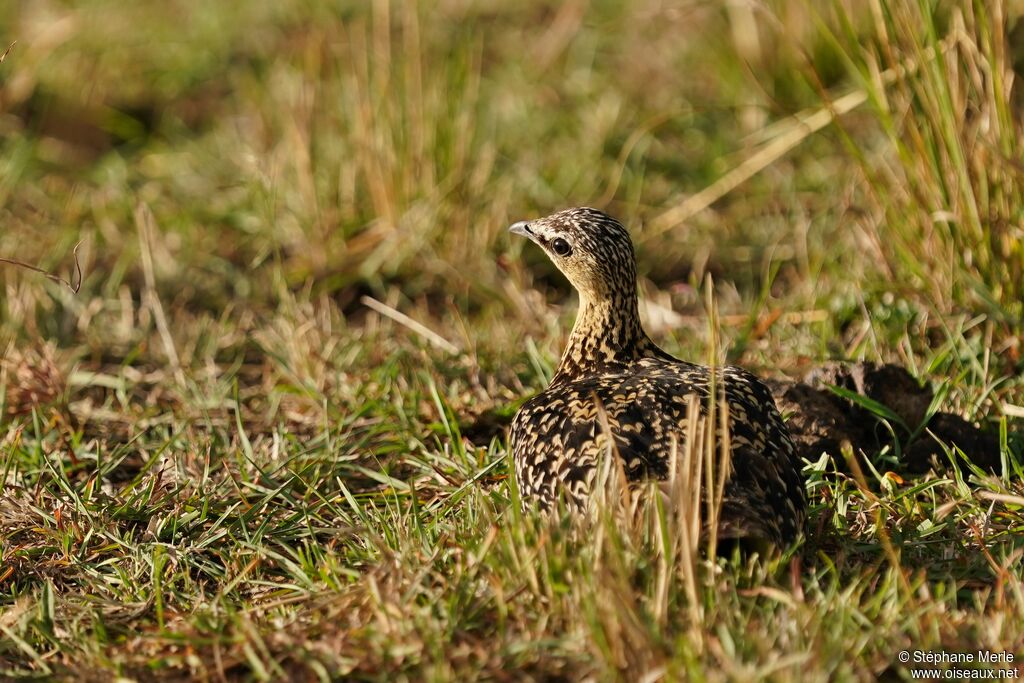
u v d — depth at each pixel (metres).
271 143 17.28
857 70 12.38
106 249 15.43
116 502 9.91
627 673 7.14
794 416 10.26
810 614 7.36
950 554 8.66
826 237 14.66
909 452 10.20
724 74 17.44
